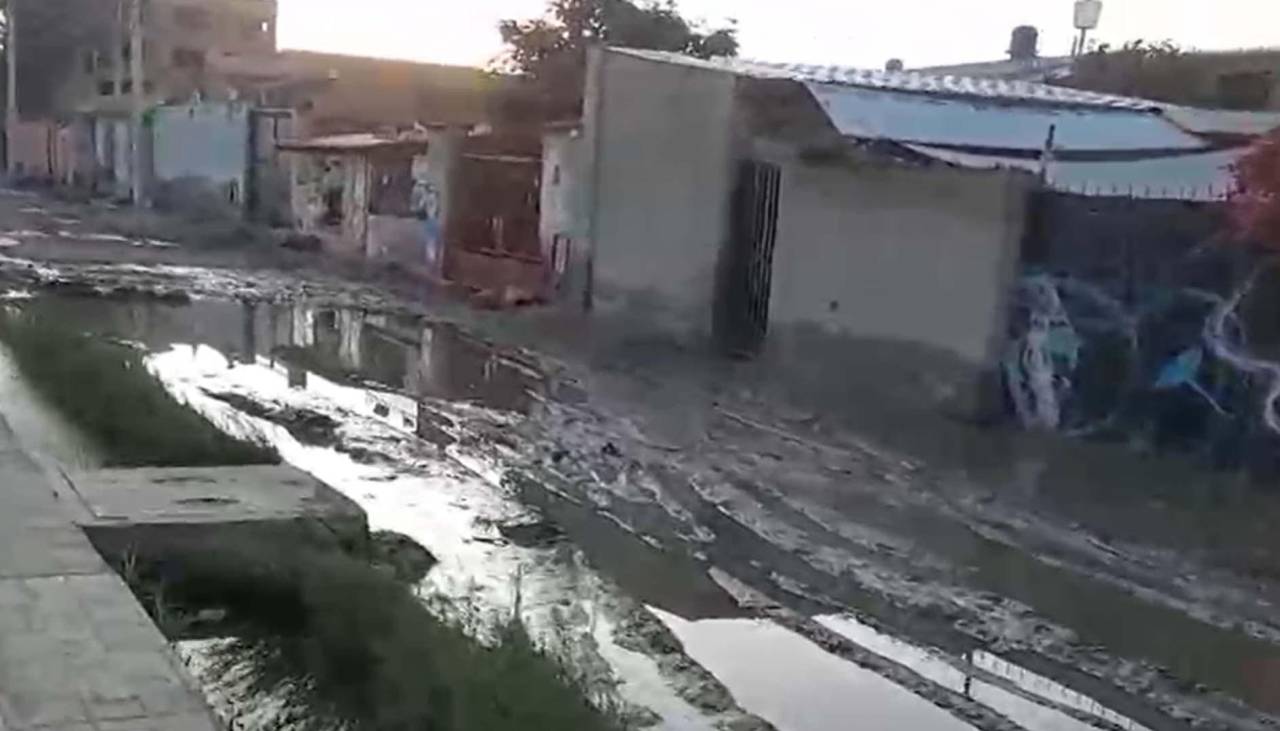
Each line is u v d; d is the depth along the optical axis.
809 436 12.67
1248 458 10.97
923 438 12.55
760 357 16.69
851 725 6.43
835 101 15.56
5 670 5.62
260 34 58.16
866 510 10.11
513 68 32.22
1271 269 10.79
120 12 54.44
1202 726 6.53
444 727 5.65
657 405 14.08
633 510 10.02
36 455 9.48
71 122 53.69
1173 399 11.59
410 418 13.20
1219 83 21.73
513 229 23.86
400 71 45.41
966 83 18.84
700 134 17.80
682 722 6.34
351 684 6.26
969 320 13.34
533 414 13.48
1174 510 10.12
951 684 6.97
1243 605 8.14
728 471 11.22
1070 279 12.41
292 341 18.31
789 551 9.09
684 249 18.20
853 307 14.93
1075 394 12.41
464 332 19.38
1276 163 11.28
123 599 6.56
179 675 5.73
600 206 20.44
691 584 8.41
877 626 7.77
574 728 5.77
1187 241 11.45
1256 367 10.88
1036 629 7.71
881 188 14.44
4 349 13.62
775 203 16.38
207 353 16.91
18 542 7.28
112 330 18.03
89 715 5.29
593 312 20.61
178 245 31.39
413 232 27.44
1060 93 18.44
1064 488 10.74
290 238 32.62
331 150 31.39
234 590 7.30
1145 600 8.22
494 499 10.20
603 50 20.23
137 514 8.02
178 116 42.28
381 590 7.03
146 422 10.55
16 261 25.94
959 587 8.42
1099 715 6.62
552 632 7.30
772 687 6.85
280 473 9.43
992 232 13.06
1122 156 14.63
